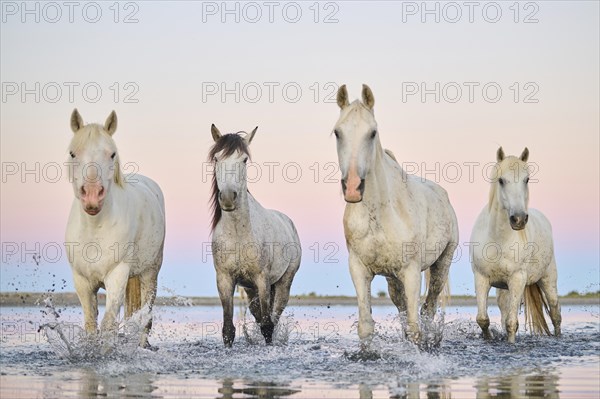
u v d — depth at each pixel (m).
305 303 23.70
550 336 11.74
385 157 8.30
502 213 10.14
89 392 6.11
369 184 7.86
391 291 9.63
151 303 9.66
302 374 7.20
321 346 9.95
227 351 9.26
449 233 9.54
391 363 7.90
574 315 17.17
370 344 8.15
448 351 9.09
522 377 6.91
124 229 8.36
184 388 6.33
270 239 10.16
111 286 8.29
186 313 17.80
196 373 7.34
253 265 9.77
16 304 20.45
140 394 6.00
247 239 9.64
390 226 8.00
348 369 7.49
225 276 9.76
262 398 5.80
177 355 8.70
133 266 8.98
